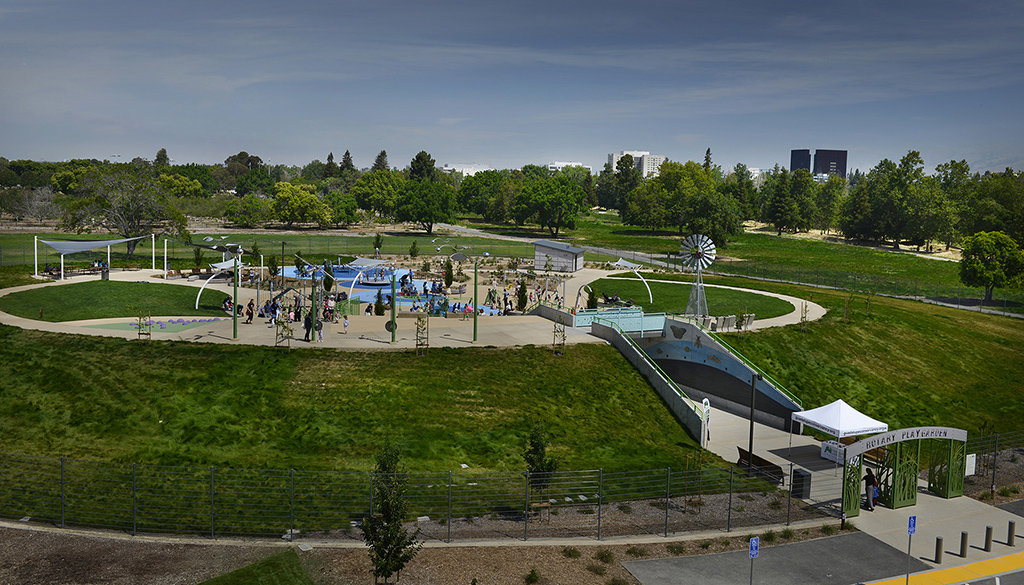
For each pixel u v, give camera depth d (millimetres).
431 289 72812
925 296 79938
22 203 152375
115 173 91250
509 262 99938
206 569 21016
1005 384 51250
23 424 33312
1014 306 76250
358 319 53781
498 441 34656
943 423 44188
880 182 179750
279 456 31438
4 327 46125
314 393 37500
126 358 40219
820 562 23031
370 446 32844
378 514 24875
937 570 22703
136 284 65938
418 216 162250
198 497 26766
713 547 23938
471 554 22578
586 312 52375
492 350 44812
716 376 47625
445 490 28234
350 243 127312
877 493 29016
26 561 21141
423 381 39656
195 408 35188
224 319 52719
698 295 54000
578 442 35750
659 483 30422
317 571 21062
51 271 70500
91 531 23516
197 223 174250
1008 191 141000
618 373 44594
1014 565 23188
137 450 31141
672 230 186625
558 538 24172
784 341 51688
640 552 23125
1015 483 31594
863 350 52844
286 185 171000
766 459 36188
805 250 145875
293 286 69312
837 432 31953
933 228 148750
